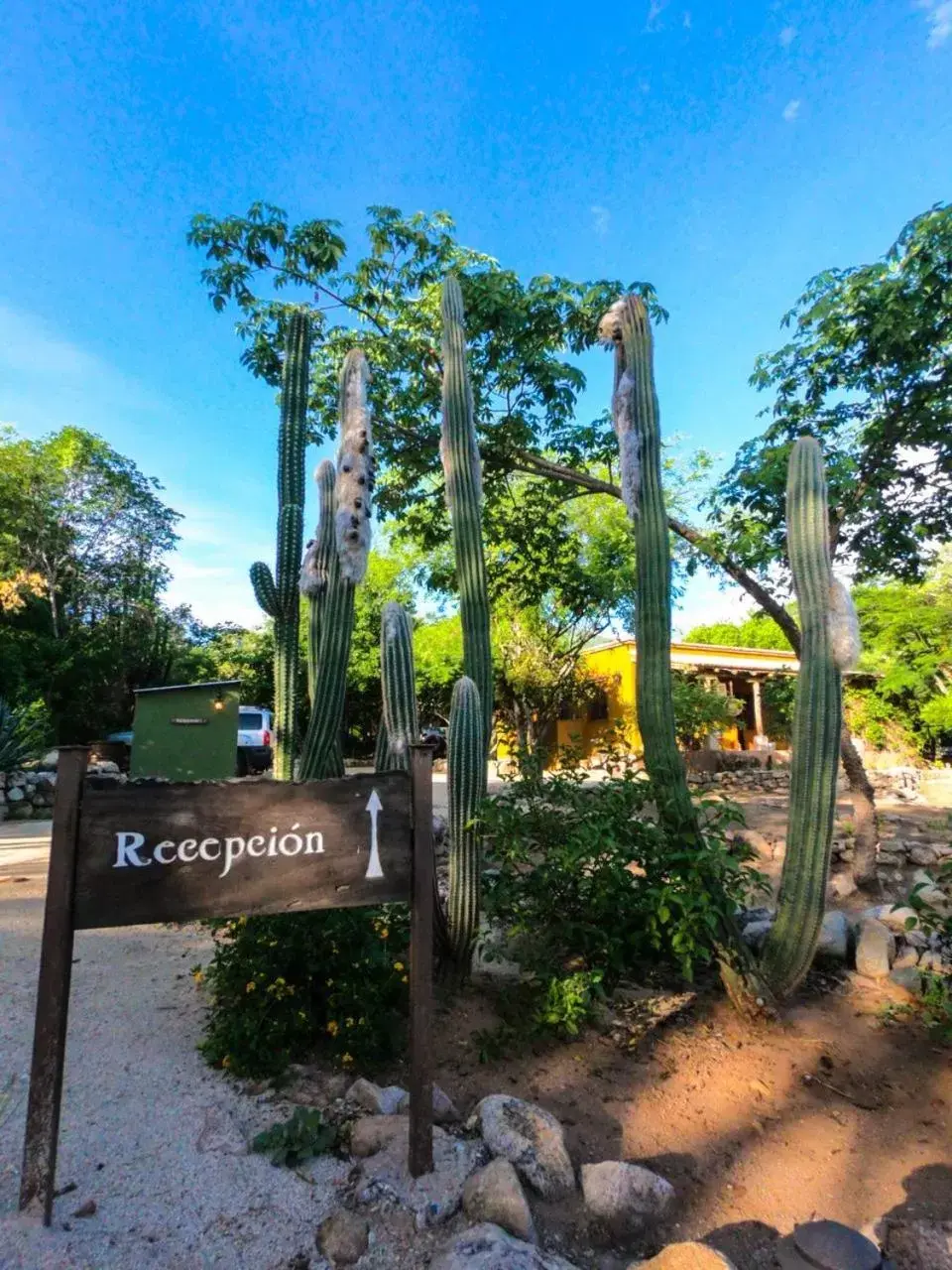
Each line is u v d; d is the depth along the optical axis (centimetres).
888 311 504
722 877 371
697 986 402
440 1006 365
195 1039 328
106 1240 205
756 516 607
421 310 686
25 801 1125
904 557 659
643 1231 227
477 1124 263
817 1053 338
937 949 441
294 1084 291
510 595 955
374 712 2553
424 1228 215
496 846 374
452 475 462
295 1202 227
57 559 2203
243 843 232
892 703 1961
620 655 1880
